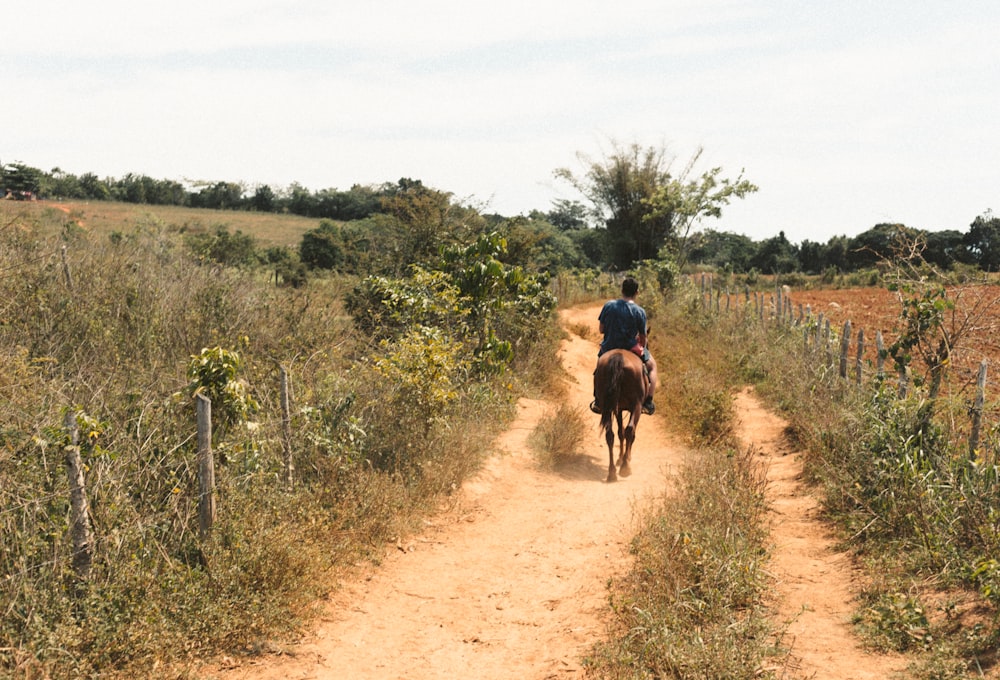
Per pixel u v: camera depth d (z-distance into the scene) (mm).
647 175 45812
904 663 5102
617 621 6125
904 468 7723
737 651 5117
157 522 6484
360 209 101875
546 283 18297
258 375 9648
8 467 5973
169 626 5621
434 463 9633
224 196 105375
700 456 10211
